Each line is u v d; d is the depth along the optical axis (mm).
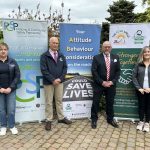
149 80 3596
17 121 3828
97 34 3887
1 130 3463
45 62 3547
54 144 3197
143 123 3762
